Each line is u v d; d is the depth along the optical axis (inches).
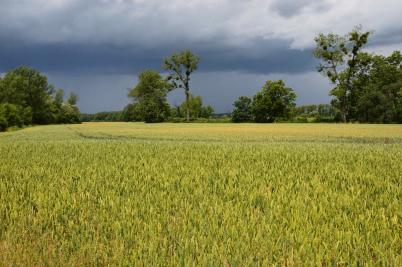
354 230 186.1
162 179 330.6
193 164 430.3
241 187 296.2
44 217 214.2
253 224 192.1
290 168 397.4
